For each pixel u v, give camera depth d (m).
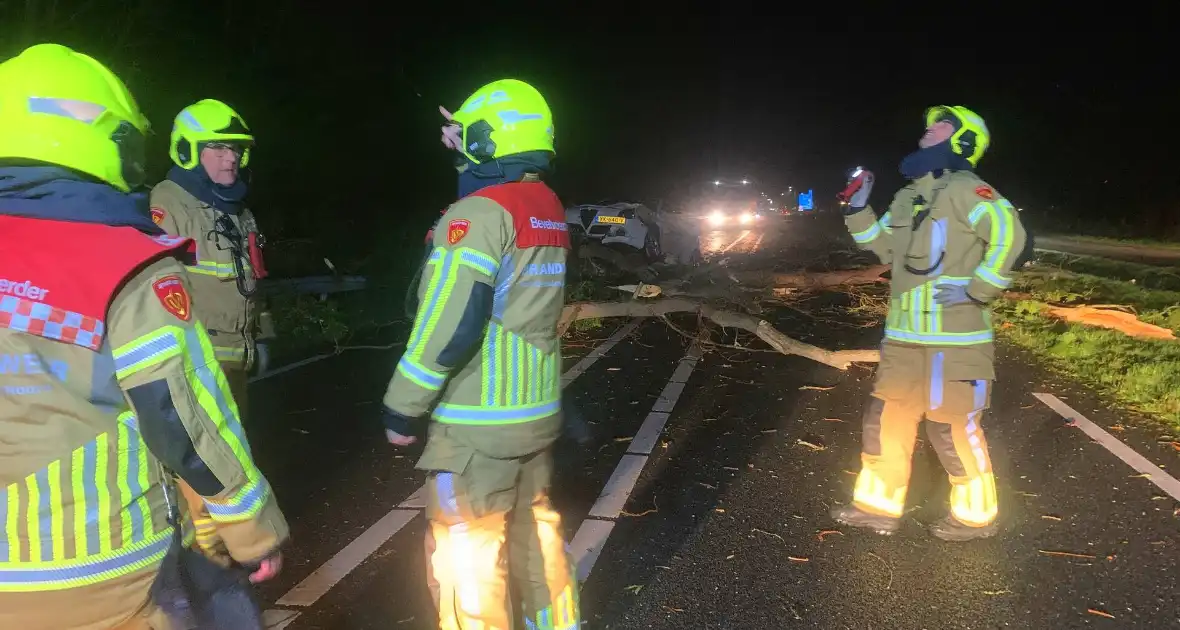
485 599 2.54
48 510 1.54
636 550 3.97
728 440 5.67
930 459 5.13
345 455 5.29
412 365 2.36
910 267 3.82
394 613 3.36
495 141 2.53
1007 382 7.35
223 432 1.66
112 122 1.64
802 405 6.59
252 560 1.80
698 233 16.39
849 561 3.84
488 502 2.53
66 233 1.54
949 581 3.64
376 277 13.50
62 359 1.51
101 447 1.57
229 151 3.59
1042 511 4.38
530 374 2.54
